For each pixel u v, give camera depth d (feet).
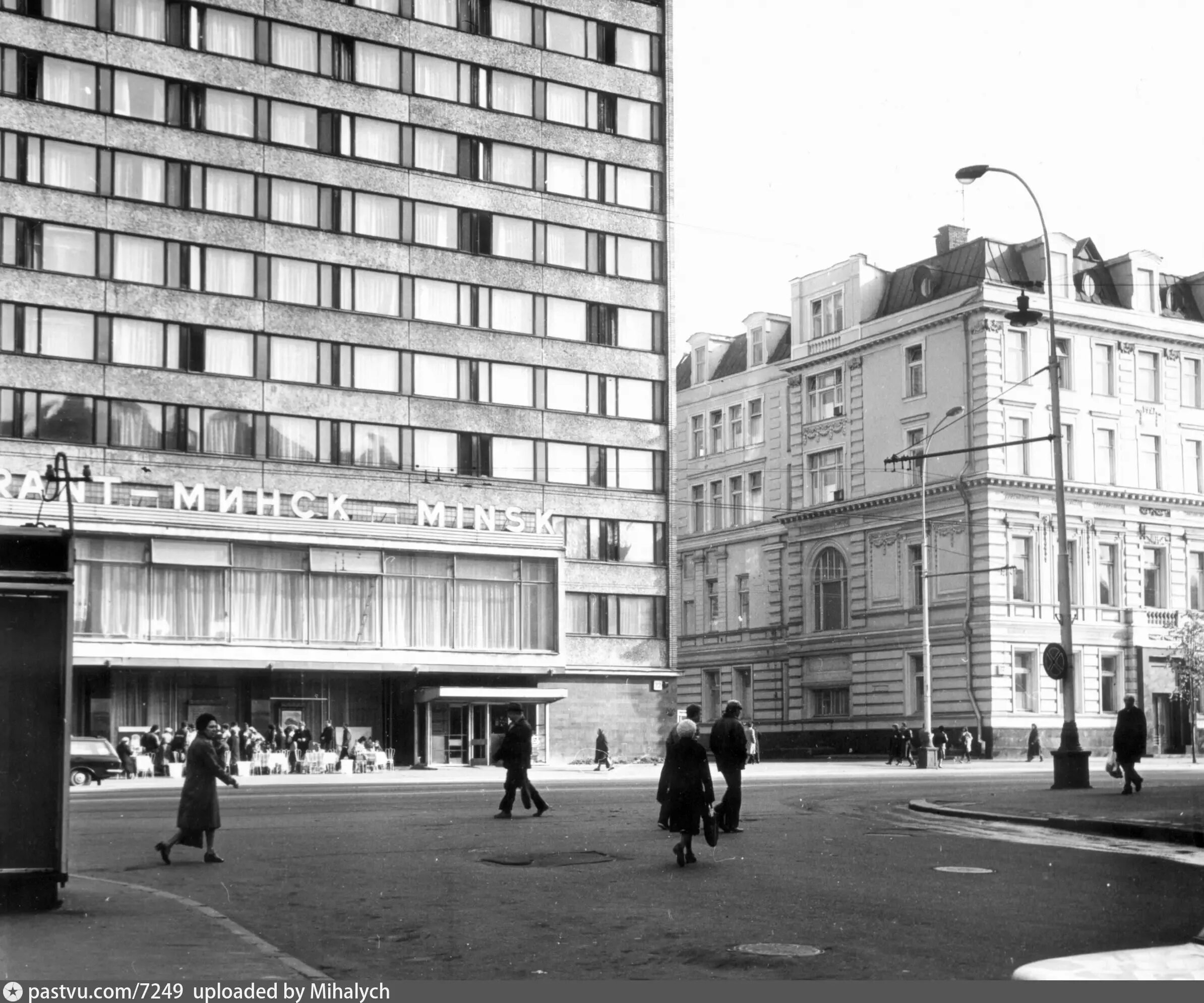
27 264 164.66
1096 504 215.92
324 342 181.27
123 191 170.81
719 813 67.15
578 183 201.98
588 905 42.52
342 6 186.19
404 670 173.06
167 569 161.48
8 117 164.76
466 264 191.93
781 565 243.19
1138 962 32.40
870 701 221.87
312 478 178.09
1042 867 52.49
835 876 49.42
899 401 221.25
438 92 192.24
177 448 170.71
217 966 32.24
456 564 179.32
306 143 182.60
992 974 31.78
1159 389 226.79
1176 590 223.51
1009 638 204.33
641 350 204.13
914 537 216.95
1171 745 219.61
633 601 199.82
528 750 78.13
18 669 40.11
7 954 33.42
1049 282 109.09
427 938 36.96
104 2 171.22
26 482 160.56
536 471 194.08
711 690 258.37
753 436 254.06
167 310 171.94
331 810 85.10
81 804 95.66
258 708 168.35
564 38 202.90
